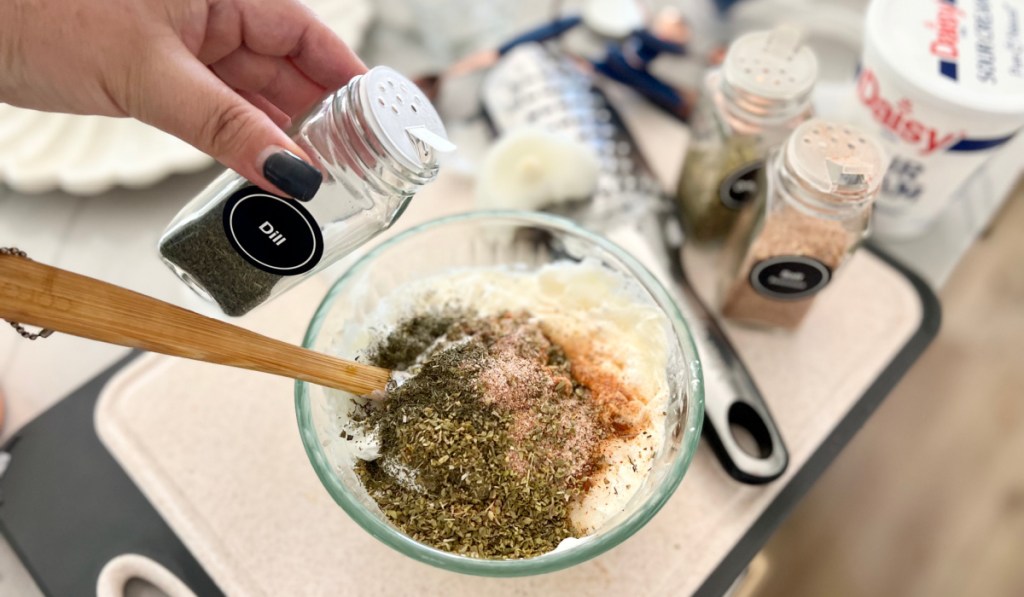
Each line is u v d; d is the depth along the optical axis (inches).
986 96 21.0
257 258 17.6
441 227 21.5
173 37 16.6
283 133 15.7
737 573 20.4
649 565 20.5
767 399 23.7
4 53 16.4
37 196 28.4
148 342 13.9
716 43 32.5
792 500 21.6
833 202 19.4
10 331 25.2
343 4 31.9
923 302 25.8
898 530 27.0
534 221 21.4
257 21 20.4
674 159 29.6
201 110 15.6
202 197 17.7
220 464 22.1
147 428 22.7
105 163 27.2
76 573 20.3
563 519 17.8
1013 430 28.7
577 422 18.8
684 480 21.9
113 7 16.2
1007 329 29.9
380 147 15.0
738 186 24.5
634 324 20.9
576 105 29.3
